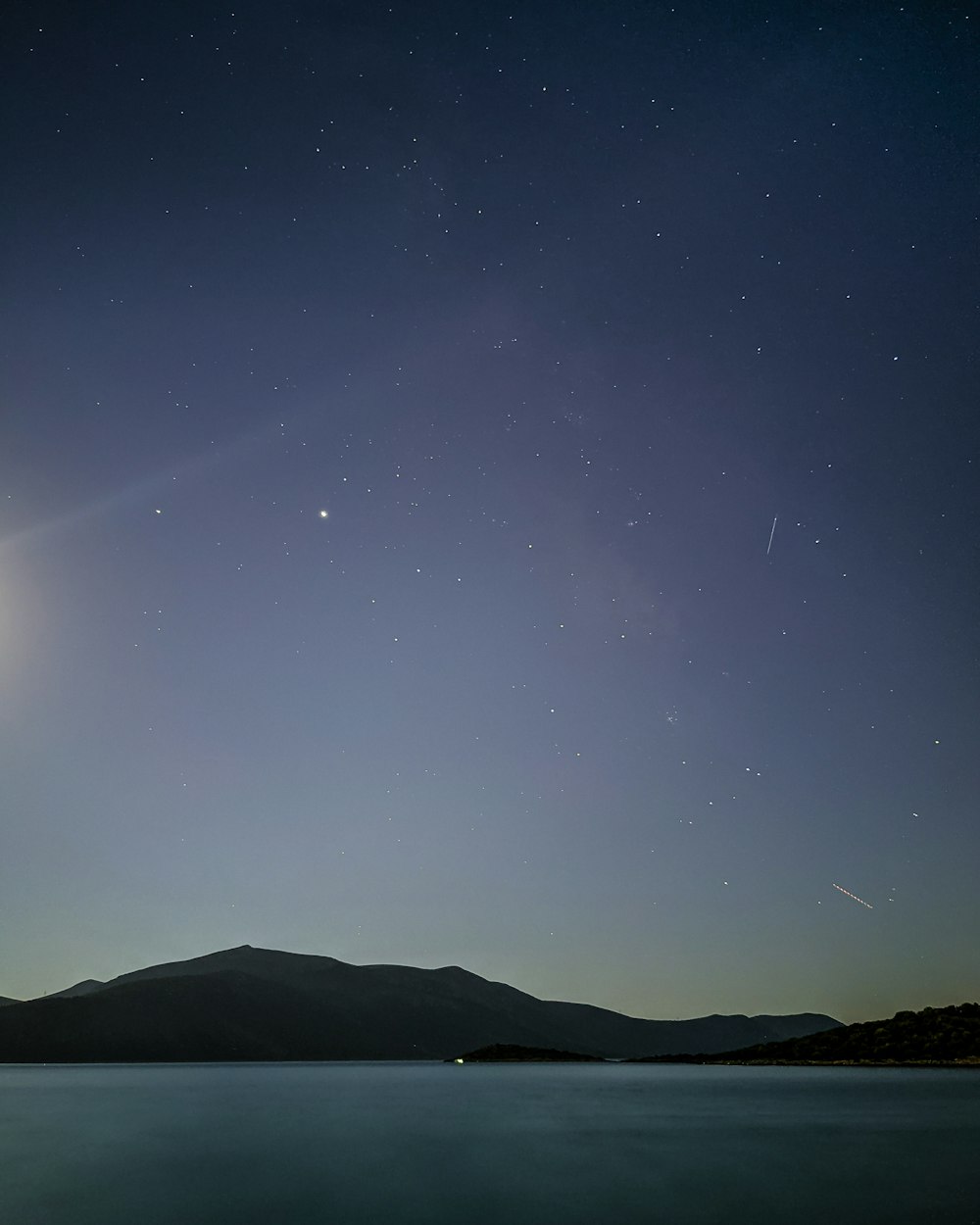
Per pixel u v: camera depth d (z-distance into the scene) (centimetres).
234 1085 8581
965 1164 2569
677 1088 7356
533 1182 2272
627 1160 2722
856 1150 2941
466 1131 3738
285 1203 1944
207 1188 2183
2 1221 1744
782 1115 4322
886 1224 1678
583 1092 7050
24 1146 3197
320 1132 3716
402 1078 10612
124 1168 2548
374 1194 2084
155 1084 8781
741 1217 1764
